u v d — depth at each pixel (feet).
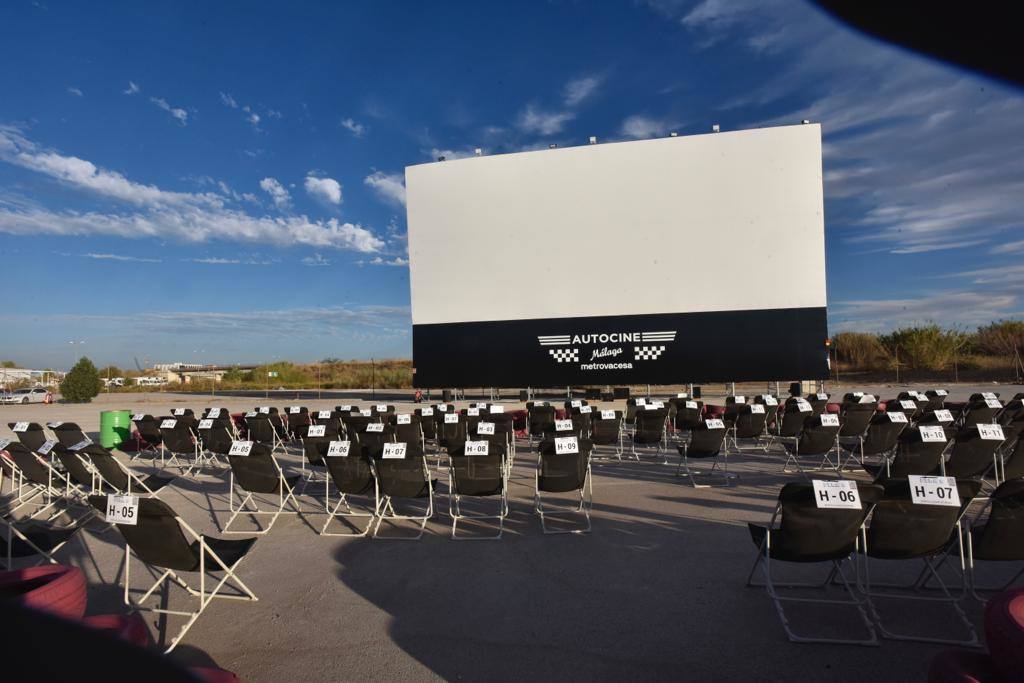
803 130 42.78
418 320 48.42
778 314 43.14
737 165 43.70
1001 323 69.67
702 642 9.17
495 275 47.24
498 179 47.16
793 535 9.43
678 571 12.21
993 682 6.08
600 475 22.79
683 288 44.42
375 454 14.98
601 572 12.24
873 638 9.07
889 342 73.46
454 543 14.46
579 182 45.93
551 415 26.66
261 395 88.33
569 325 46.11
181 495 21.04
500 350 47.09
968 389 51.96
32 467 17.89
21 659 1.83
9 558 11.89
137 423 26.27
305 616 10.43
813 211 42.68
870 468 17.17
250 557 13.79
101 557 14.05
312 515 17.62
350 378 116.88
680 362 44.37
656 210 44.78
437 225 48.06
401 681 8.22
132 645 2.04
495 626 9.86
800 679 8.09
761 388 65.67
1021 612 6.23
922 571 11.50
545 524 15.89
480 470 15.34
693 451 19.63
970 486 9.07
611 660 8.66
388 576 12.31
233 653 9.14
